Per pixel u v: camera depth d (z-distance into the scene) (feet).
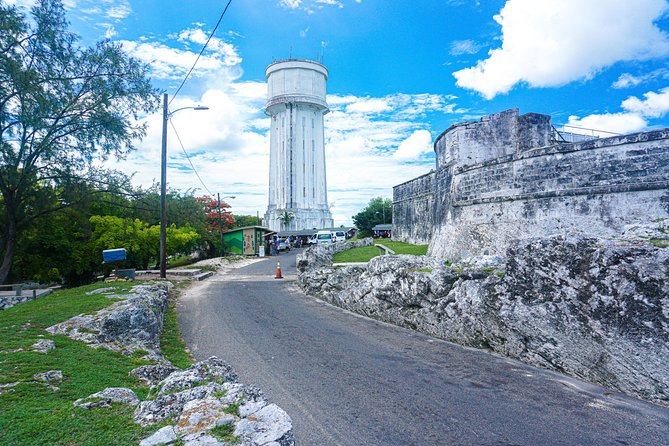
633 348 18.51
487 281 26.03
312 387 20.06
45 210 67.51
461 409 17.43
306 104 218.79
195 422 11.51
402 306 33.45
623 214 36.04
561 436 15.08
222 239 127.34
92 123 64.95
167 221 103.60
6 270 62.13
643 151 35.27
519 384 20.33
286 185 217.15
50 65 59.47
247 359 24.64
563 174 40.42
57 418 11.78
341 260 69.67
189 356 25.32
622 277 19.22
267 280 63.98
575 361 21.03
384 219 216.33
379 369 22.77
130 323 25.32
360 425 15.94
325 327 33.19
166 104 63.26
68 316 26.13
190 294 50.16
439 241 61.93
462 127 57.88
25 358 17.63
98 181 71.51
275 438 10.47
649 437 14.98
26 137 61.00
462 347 27.25
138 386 16.61
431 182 87.45
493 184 47.60
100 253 80.23
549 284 22.26
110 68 64.75
